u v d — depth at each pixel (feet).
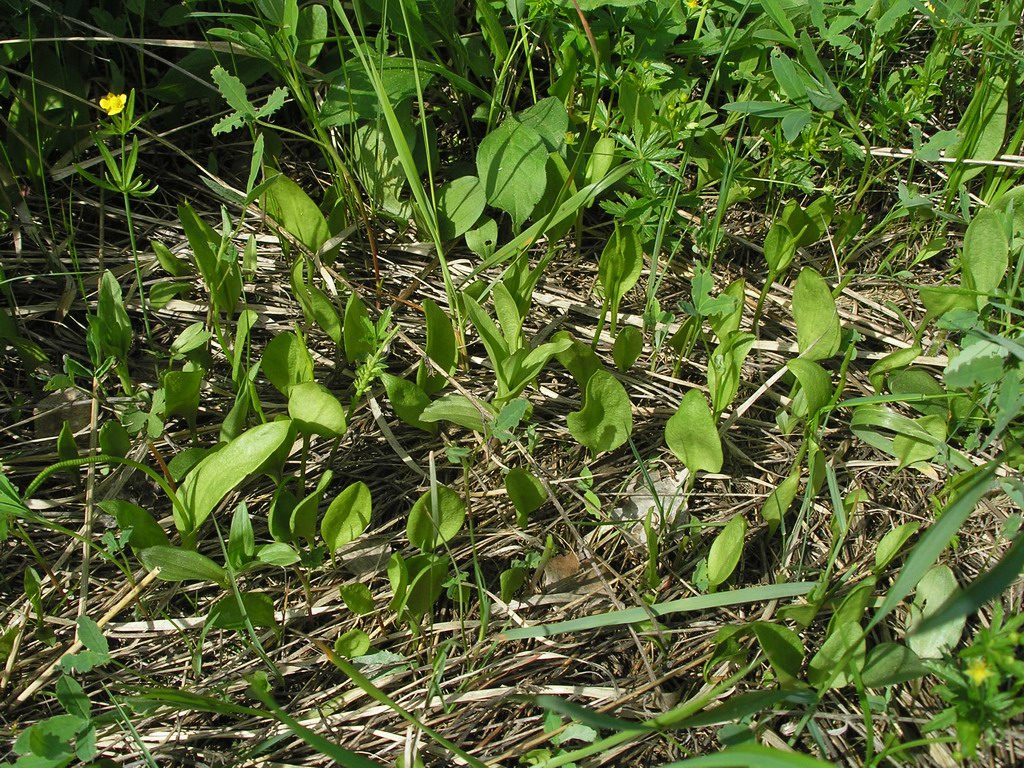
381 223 2.85
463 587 2.17
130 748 2.01
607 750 1.99
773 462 2.44
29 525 2.27
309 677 2.12
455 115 2.96
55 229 2.76
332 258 2.72
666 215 2.44
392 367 2.57
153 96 2.84
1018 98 2.94
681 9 2.69
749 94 2.82
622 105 2.62
